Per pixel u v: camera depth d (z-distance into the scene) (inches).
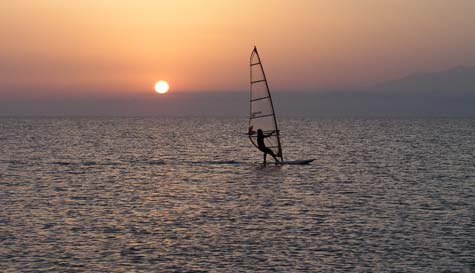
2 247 2107.5
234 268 1908.2
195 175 4207.7
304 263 1957.4
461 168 4749.0
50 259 1983.3
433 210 2827.3
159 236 2295.8
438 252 2076.8
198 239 2251.5
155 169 4618.6
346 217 2659.9
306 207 2910.9
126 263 1952.5
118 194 3314.5
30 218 2598.4
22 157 5620.1
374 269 1900.8
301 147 7239.2
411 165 4965.6
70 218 2615.7
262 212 2780.5
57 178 4010.8
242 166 4803.2
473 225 2490.2
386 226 2470.5
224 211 2807.6
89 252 2065.7
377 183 3784.5
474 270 1891.0
